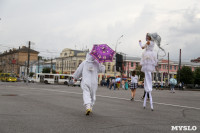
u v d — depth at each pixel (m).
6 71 120.62
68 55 84.38
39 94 13.03
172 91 26.44
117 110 7.18
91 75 6.38
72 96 12.21
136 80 11.30
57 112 6.47
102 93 16.66
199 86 62.91
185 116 6.33
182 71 67.44
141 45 7.99
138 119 5.62
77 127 4.60
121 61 35.59
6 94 12.43
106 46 6.56
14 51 114.25
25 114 6.01
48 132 4.17
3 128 4.41
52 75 58.53
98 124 4.93
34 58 114.50
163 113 6.81
